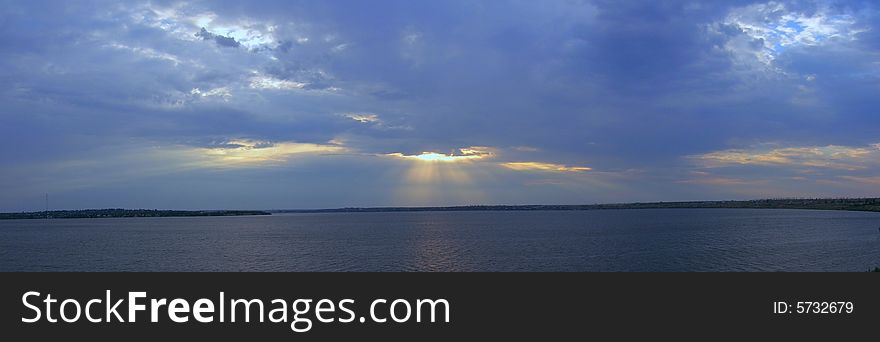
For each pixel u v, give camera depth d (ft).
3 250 327.26
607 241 346.95
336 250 306.96
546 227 570.87
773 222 599.57
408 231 516.73
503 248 305.73
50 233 559.79
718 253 264.93
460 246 322.75
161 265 244.01
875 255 247.09
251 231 561.43
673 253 267.18
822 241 325.01
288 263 246.27
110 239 433.89
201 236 468.34
